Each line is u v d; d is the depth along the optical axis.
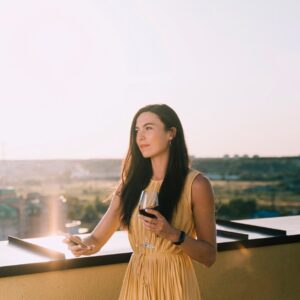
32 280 2.04
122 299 1.92
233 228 2.92
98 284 2.20
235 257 2.57
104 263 2.16
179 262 1.84
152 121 1.93
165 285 1.82
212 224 1.86
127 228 1.95
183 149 1.96
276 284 2.71
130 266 1.93
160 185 1.95
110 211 2.02
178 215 1.87
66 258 2.10
